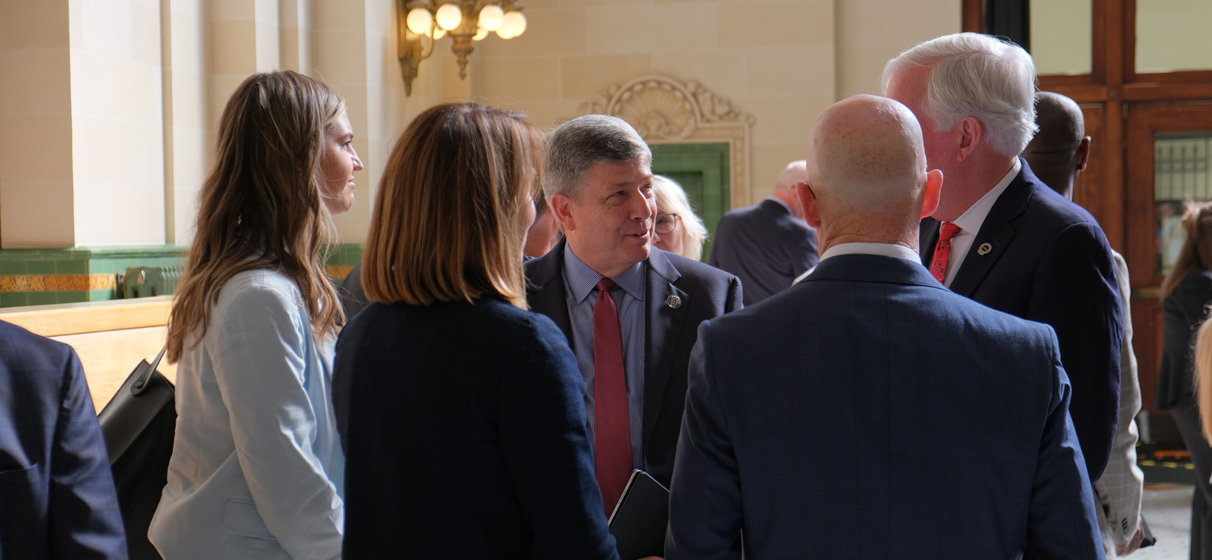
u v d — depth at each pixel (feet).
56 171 16.24
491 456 4.38
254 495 5.08
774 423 4.40
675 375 6.70
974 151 6.03
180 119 18.33
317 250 5.64
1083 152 7.43
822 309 4.47
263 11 19.33
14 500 4.03
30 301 16.25
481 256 4.62
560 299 6.89
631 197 6.65
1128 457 6.88
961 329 4.40
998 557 4.34
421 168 4.64
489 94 24.06
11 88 16.33
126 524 6.10
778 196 16.89
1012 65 5.99
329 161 5.91
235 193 5.51
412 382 4.45
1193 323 11.72
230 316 5.16
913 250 4.65
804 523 4.36
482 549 4.36
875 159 4.55
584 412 4.55
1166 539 15.88
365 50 20.47
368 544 4.52
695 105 23.11
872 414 4.32
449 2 21.35
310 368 5.39
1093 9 22.77
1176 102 22.59
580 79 23.65
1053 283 5.64
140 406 6.22
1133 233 22.88
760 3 22.86
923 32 22.66
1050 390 4.39
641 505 5.82
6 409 4.12
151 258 17.30
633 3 23.36
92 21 16.53
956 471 4.29
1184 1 22.44
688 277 7.00
